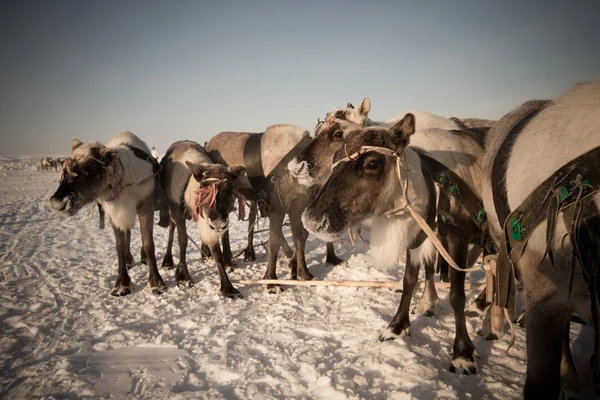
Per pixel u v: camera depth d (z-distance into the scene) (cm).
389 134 300
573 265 183
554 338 212
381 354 352
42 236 1052
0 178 3275
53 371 352
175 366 355
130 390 322
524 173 216
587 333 378
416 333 399
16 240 994
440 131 359
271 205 580
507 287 241
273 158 581
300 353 366
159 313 486
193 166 532
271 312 477
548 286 207
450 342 379
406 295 386
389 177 302
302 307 488
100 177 535
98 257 805
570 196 185
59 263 747
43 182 2872
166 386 324
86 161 526
